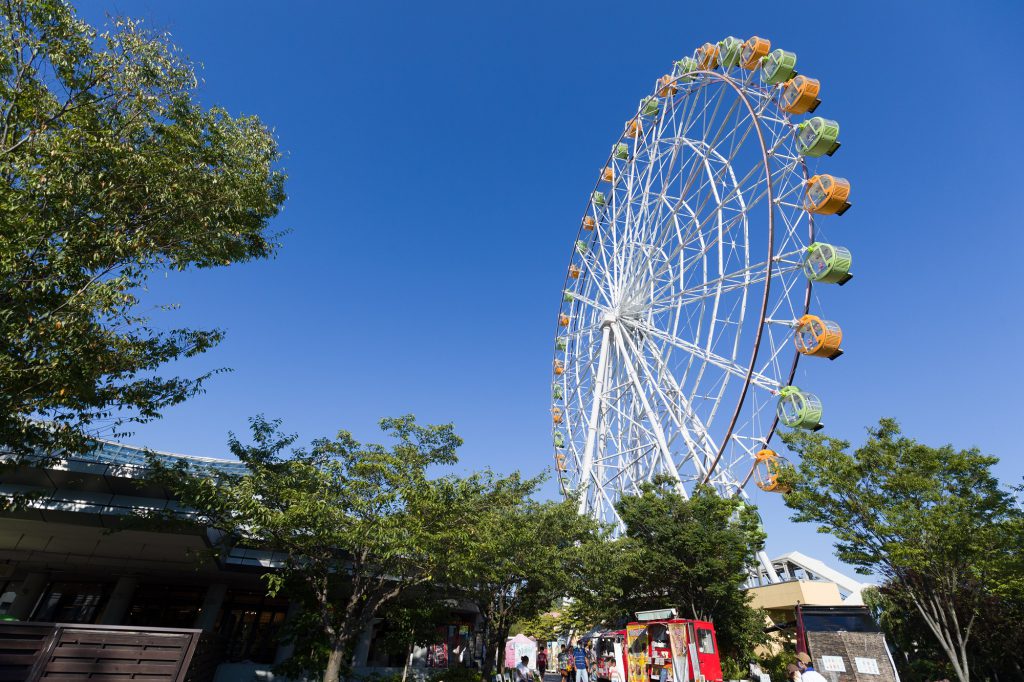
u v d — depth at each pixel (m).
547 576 23.33
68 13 12.54
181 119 14.52
